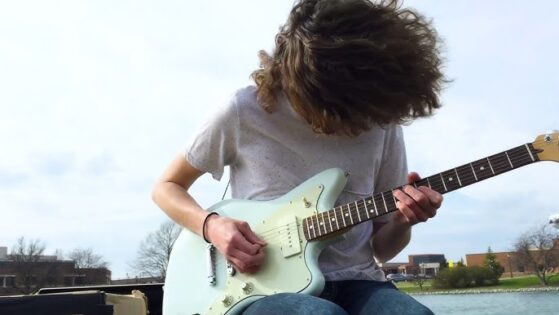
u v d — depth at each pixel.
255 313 1.66
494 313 14.73
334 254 2.03
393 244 2.19
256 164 2.14
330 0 1.88
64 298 2.10
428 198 1.79
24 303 2.02
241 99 2.10
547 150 1.77
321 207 2.01
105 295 2.21
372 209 1.91
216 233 2.04
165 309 2.21
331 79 1.78
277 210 2.08
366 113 1.86
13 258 49.25
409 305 1.58
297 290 1.91
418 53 1.87
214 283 2.11
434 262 37.91
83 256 49.88
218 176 2.22
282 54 1.93
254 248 1.99
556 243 35.38
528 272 35.59
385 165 2.28
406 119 1.99
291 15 1.96
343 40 1.76
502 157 1.83
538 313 14.16
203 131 2.15
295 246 1.99
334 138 2.11
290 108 2.05
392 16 1.90
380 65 1.78
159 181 2.32
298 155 2.11
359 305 1.75
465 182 1.87
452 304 18.36
